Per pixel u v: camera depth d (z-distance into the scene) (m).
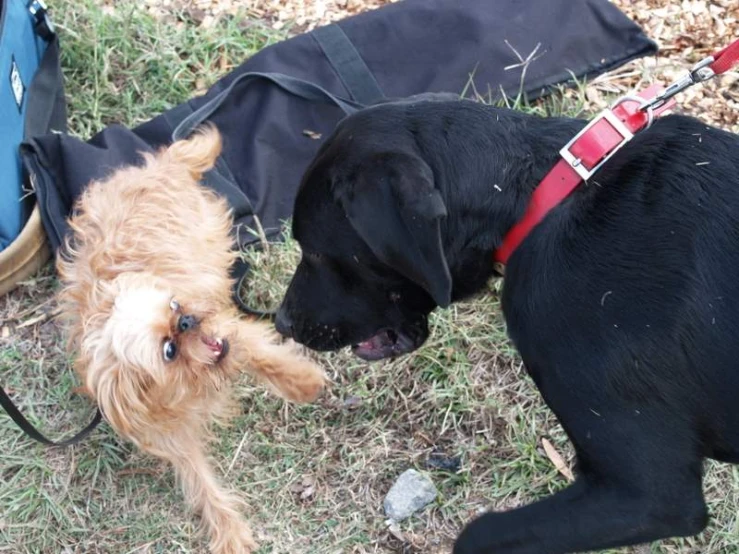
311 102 1.45
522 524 0.95
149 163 1.23
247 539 1.16
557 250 0.92
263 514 1.19
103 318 1.06
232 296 1.32
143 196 1.15
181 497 1.21
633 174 0.93
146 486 1.21
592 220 0.92
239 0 1.63
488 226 0.96
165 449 1.13
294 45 1.50
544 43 1.50
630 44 1.52
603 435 0.91
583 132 0.95
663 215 0.91
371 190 0.92
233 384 1.24
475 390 1.25
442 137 0.96
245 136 1.44
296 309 1.07
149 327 1.03
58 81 1.46
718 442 0.93
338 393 1.27
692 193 0.91
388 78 1.49
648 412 0.90
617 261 0.91
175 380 1.06
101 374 1.05
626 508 0.91
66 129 1.46
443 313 1.29
